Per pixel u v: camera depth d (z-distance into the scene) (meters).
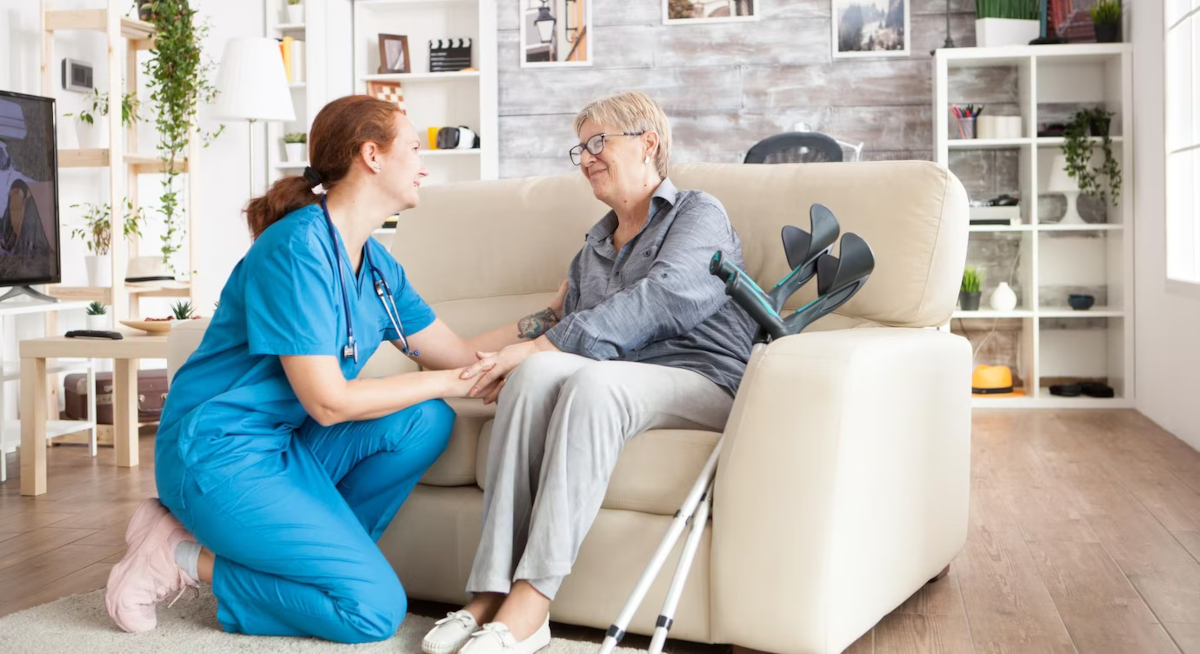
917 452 2.02
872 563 1.85
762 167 2.41
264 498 1.84
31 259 3.94
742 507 1.75
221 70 4.48
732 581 1.76
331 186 1.95
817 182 2.31
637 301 2.00
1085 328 5.39
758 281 2.32
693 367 2.07
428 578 2.07
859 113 5.54
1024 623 2.04
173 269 4.95
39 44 4.48
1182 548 2.55
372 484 2.05
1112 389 5.09
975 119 5.24
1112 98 5.19
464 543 2.04
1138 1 4.88
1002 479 3.42
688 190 2.22
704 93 5.67
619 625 1.64
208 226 5.70
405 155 1.94
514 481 1.84
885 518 1.89
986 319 5.48
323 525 1.87
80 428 3.95
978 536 2.72
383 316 2.09
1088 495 3.15
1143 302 4.80
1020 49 5.09
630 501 1.87
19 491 3.37
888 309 2.22
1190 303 4.02
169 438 1.88
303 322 1.81
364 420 2.00
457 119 6.03
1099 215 5.18
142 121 5.17
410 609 2.12
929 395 2.06
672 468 1.84
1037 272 5.11
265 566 1.86
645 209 2.21
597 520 1.89
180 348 2.37
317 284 1.83
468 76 5.87
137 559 1.95
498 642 1.71
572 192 2.62
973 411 4.96
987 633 1.98
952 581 2.33
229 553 1.87
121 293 4.38
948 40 5.27
